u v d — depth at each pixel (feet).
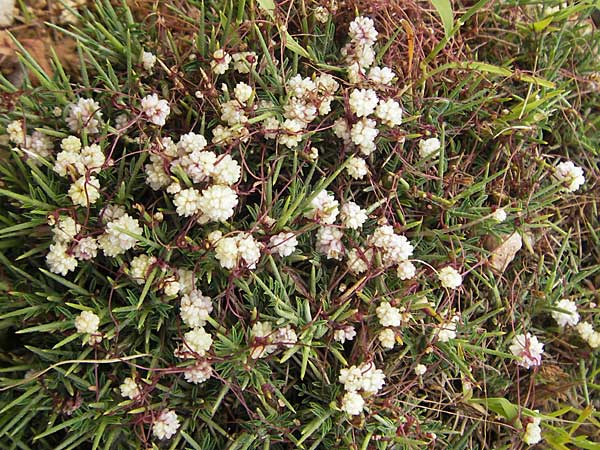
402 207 0.56
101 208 0.49
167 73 0.53
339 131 0.52
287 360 0.50
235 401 0.50
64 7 0.57
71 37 0.58
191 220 0.48
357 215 0.51
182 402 0.49
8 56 0.56
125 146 0.50
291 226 0.50
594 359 0.61
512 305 0.60
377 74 0.54
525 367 0.58
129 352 0.49
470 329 0.56
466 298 0.58
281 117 0.52
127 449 0.49
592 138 0.68
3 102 0.50
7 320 0.48
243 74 0.55
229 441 0.49
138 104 0.52
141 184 0.50
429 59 0.58
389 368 0.53
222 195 0.46
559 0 0.66
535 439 0.54
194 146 0.48
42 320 0.49
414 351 0.53
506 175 0.62
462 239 0.56
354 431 0.50
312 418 0.50
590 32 0.70
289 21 0.57
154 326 0.49
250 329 0.48
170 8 0.56
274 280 0.50
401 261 0.51
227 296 0.48
